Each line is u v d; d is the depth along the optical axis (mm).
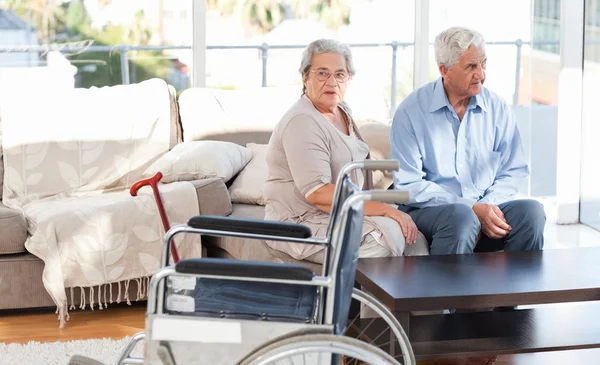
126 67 4965
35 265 3693
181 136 4477
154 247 3756
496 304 2719
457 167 3650
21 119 4254
